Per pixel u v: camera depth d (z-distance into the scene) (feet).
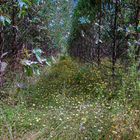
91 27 32.76
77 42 44.01
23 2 6.27
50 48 38.37
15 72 16.21
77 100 21.21
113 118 15.03
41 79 29.63
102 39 28.96
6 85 18.34
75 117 15.88
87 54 37.35
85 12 33.27
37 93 24.11
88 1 31.71
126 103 17.07
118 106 16.92
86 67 32.37
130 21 24.91
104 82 25.45
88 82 26.94
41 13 23.07
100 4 28.22
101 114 16.10
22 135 14.39
